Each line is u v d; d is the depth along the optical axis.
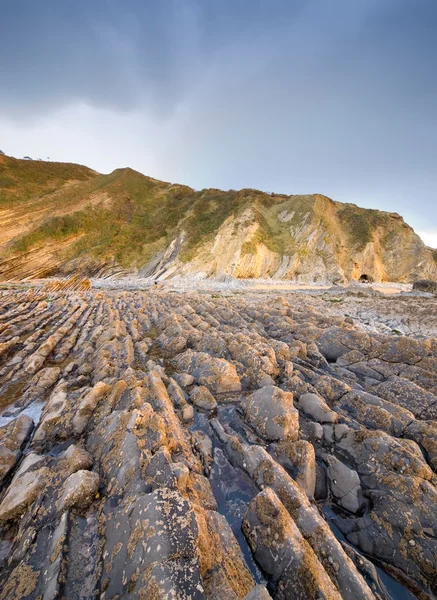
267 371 8.09
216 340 9.86
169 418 5.46
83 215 62.53
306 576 3.13
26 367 8.97
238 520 4.12
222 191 77.56
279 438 5.64
